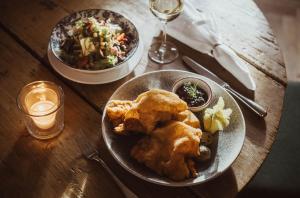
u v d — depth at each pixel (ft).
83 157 2.03
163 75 2.29
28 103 2.16
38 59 2.50
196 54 2.54
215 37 2.53
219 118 2.03
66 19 2.50
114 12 2.54
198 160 1.95
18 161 2.01
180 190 1.92
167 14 2.33
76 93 2.32
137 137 2.05
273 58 2.53
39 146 2.07
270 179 2.64
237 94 2.29
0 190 1.90
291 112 2.97
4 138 2.10
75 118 2.20
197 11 2.68
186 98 2.17
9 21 2.72
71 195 1.90
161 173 1.87
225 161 1.94
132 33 2.48
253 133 2.15
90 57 2.35
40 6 2.82
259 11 2.80
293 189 2.60
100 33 2.37
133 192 1.92
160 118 1.99
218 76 2.43
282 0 5.51
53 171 1.98
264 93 2.35
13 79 2.38
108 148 1.94
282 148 2.78
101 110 2.25
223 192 1.91
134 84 2.25
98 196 1.89
